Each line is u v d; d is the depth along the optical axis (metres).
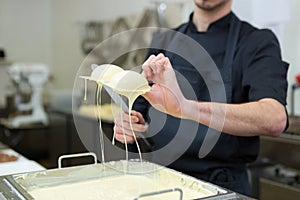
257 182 2.25
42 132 4.45
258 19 2.83
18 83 4.42
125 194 0.92
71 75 5.58
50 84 5.80
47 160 4.50
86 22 5.01
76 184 0.99
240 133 1.15
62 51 5.85
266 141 2.21
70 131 3.75
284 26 2.68
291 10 2.62
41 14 6.12
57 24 5.97
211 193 0.87
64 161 3.06
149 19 3.80
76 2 5.42
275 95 1.23
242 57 1.42
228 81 1.44
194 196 0.87
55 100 4.67
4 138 4.42
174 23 3.54
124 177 1.04
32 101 4.38
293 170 2.26
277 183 2.14
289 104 2.67
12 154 1.87
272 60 1.32
